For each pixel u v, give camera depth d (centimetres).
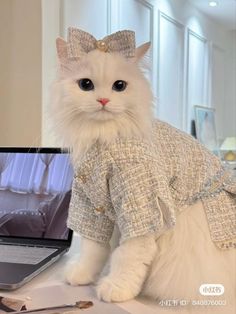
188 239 67
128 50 66
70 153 71
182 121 292
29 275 70
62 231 90
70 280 70
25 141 124
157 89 242
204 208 70
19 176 96
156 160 65
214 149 352
